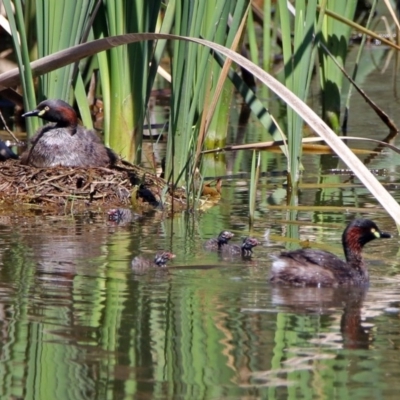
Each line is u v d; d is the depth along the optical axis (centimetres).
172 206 1461
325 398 759
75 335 898
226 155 1984
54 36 1582
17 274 1112
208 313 963
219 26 1628
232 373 814
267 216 1473
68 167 1659
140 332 909
